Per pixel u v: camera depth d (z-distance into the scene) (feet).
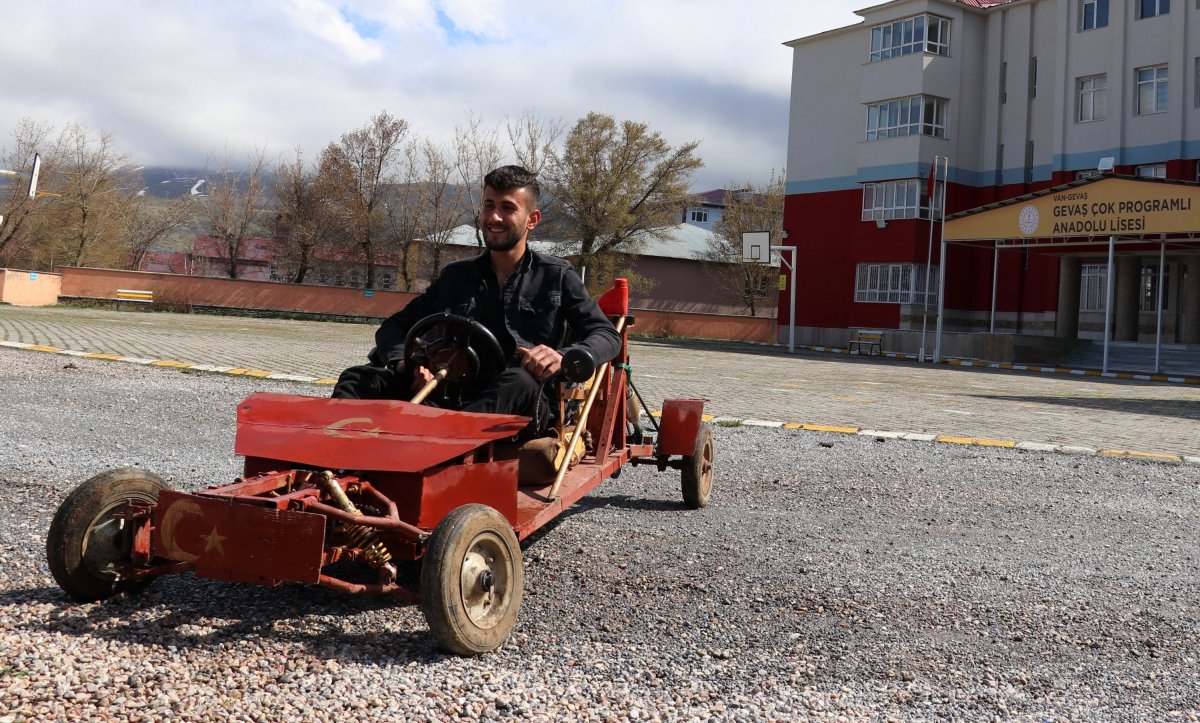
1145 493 24.27
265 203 187.21
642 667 10.76
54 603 11.70
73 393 32.58
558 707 9.46
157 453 22.67
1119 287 111.34
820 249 131.44
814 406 43.19
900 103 120.88
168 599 12.12
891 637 12.29
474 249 177.78
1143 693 10.69
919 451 30.01
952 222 94.63
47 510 16.56
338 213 172.86
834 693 10.27
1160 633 12.95
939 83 119.14
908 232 118.93
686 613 12.90
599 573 14.69
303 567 9.71
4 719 8.46
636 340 118.62
